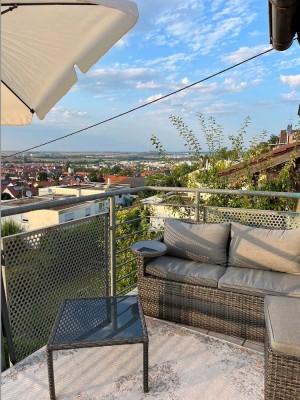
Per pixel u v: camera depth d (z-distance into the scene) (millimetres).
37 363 2029
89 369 1976
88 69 1514
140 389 1800
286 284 2281
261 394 1760
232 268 2639
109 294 2959
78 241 2533
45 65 1696
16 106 1916
